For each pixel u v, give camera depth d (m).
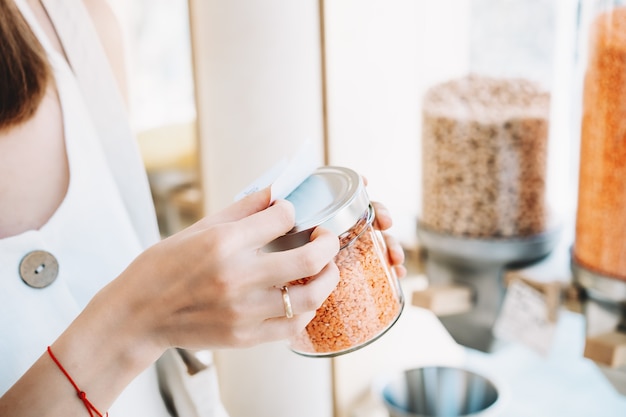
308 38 1.15
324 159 1.17
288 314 0.52
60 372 0.54
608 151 0.75
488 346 0.96
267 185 0.63
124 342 0.54
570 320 1.08
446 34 0.91
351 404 1.25
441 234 0.95
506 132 0.87
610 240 0.76
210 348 0.54
